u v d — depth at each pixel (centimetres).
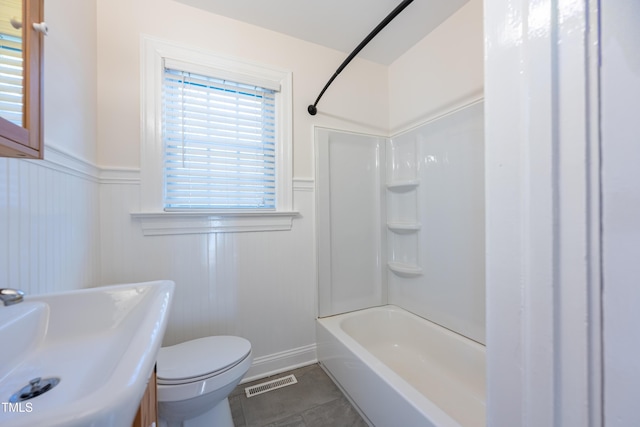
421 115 182
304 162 179
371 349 186
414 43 183
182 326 146
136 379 38
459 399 136
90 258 120
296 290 177
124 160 134
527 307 33
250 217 162
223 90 158
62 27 97
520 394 35
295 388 155
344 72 193
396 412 109
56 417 31
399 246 202
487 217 39
